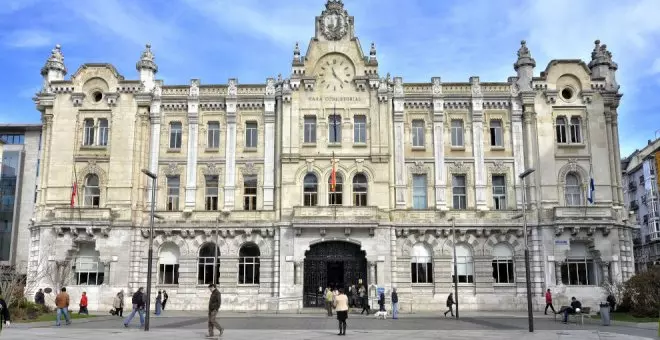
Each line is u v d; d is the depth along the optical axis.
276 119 57.22
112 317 44.94
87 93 57.81
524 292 53.50
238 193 55.91
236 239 54.72
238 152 56.62
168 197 56.38
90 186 56.50
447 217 54.53
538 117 56.56
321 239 53.38
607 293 51.94
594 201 55.00
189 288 53.94
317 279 53.84
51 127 57.47
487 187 55.72
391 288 52.59
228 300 53.44
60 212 53.88
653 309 43.72
